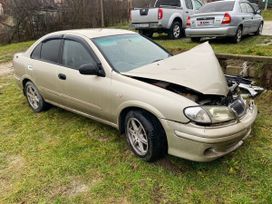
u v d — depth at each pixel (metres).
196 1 12.74
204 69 3.64
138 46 4.49
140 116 3.45
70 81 4.32
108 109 3.89
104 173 3.48
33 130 4.71
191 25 9.65
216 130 3.04
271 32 12.54
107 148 3.98
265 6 29.58
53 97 4.86
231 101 3.45
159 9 10.97
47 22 16.33
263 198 2.90
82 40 4.30
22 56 5.43
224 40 9.88
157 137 3.37
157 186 3.18
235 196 2.96
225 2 9.51
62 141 4.28
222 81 3.49
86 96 4.15
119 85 3.67
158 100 3.27
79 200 3.10
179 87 3.44
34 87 5.24
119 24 20.33
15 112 5.53
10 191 3.33
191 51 4.36
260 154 3.56
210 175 3.28
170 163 3.53
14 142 4.38
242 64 5.75
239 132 3.19
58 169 3.62
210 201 2.92
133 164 3.59
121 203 3.01
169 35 11.55
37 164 3.77
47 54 4.89
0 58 11.20
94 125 4.67
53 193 3.24
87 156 3.84
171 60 4.02
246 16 9.63
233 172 3.30
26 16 15.76
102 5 17.92
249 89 4.78
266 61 5.45
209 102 3.33
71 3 16.94
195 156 3.11
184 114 3.09
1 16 15.81
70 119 4.98
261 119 4.45
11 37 15.88
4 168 3.76
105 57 3.98
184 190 3.09
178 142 3.18
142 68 3.81
